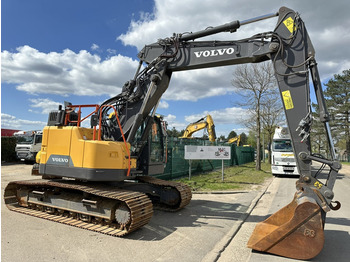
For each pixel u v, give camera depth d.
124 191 5.70
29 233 5.12
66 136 6.03
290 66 5.24
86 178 5.56
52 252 4.25
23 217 6.25
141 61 6.71
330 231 5.80
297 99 5.20
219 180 13.82
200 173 16.88
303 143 5.08
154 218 6.54
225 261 4.19
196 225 6.02
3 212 6.62
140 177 8.08
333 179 4.82
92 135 6.23
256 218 6.87
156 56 6.50
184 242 4.89
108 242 4.77
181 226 5.91
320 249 4.14
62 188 6.45
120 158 5.76
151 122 6.92
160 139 7.88
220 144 21.77
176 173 13.90
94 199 5.67
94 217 5.74
